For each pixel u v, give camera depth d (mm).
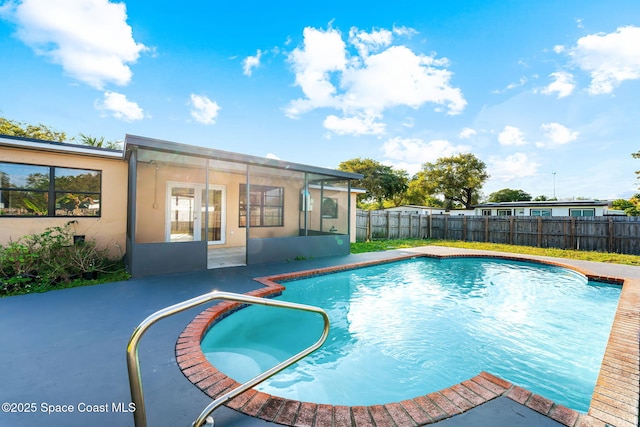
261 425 1881
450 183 31781
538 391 2834
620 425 1909
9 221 5875
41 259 5281
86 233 6691
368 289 6383
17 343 2938
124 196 7180
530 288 6535
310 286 6367
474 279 7312
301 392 2777
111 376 2389
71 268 5352
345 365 3305
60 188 6441
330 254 8773
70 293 4578
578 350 3688
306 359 3414
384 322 4586
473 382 2420
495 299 5770
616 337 3299
